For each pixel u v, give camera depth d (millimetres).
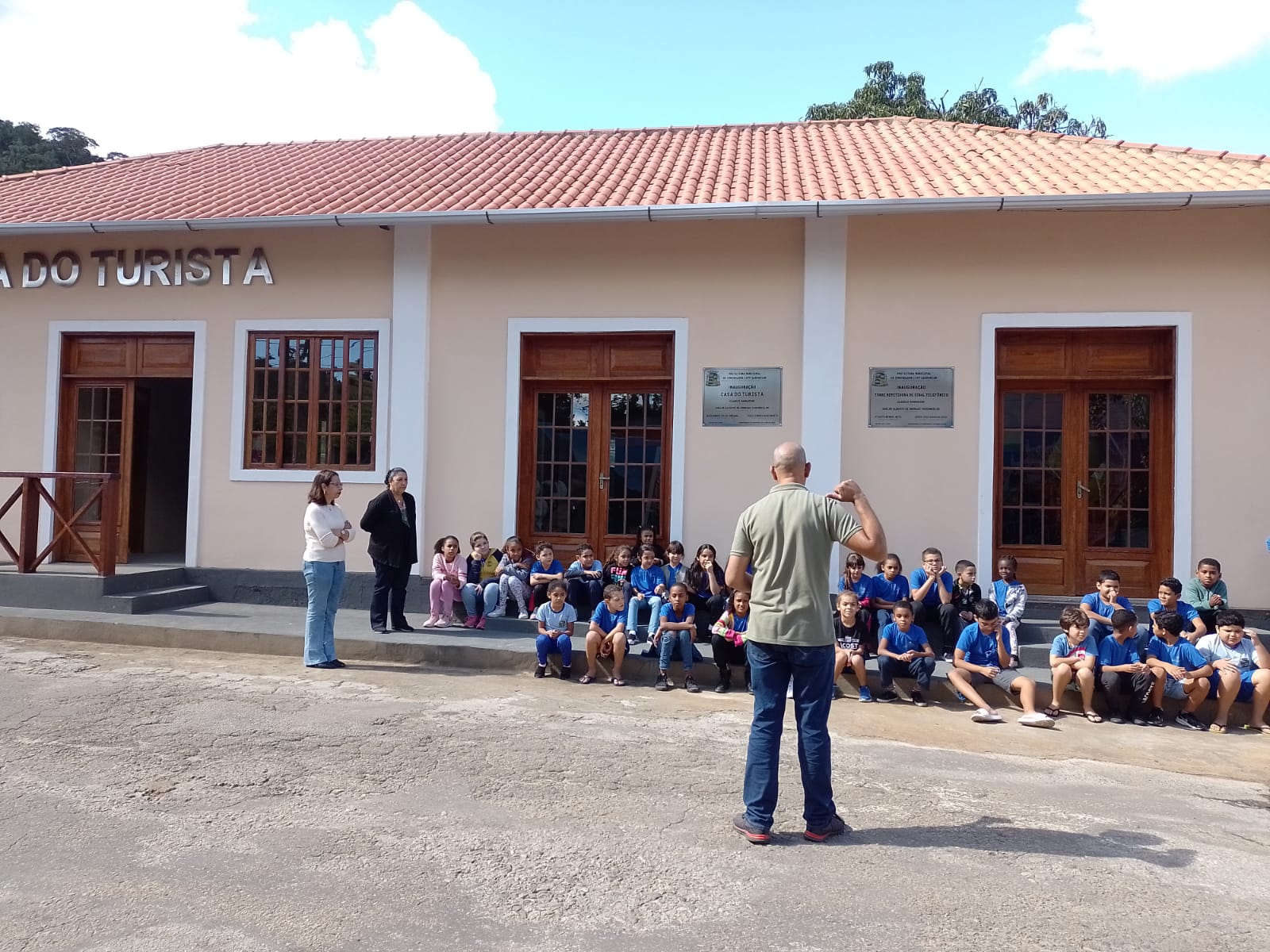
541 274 9016
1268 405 8000
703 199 8602
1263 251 8031
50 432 9711
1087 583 8484
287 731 5328
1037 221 8328
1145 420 8477
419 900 3291
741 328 8727
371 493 9172
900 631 6984
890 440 8477
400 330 9102
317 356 9359
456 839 3852
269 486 9328
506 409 9039
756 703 3984
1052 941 3078
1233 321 8062
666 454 9031
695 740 5523
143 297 9586
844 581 7969
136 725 5367
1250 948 3064
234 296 9438
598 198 8883
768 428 8664
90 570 8984
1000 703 6914
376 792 4398
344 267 9289
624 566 8219
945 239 8445
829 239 8523
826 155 10312
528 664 7441
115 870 3473
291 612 8766
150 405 11516
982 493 8359
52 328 9711
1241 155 8812
